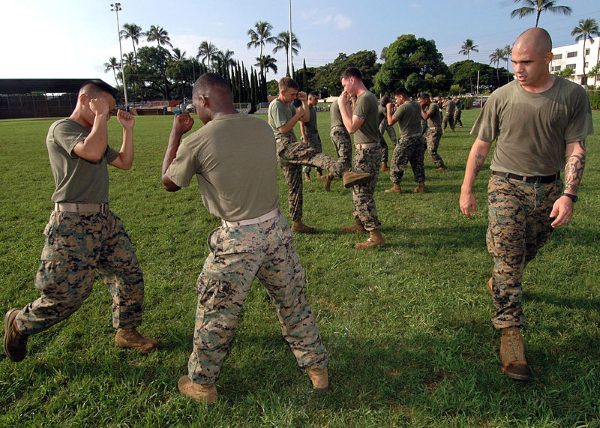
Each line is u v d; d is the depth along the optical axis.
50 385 2.77
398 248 5.07
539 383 2.68
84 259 2.72
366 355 3.00
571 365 2.82
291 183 5.57
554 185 2.93
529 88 2.81
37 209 7.17
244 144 2.35
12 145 17.14
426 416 2.43
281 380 2.79
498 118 2.98
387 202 7.21
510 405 2.47
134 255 3.04
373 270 4.44
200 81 2.48
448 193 7.70
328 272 4.44
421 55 70.75
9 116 59.62
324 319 3.53
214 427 2.39
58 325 3.50
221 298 2.39
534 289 3.89
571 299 3.69
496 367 2.84
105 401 2.61
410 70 72.69
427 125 9.71
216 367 2.50
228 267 2.37
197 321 2.47
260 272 2.50
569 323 3.32
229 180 2.33
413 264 4.58
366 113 4.75
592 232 5.29
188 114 2.70
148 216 6.75
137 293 3.06
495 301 2.92
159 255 5.05
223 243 2.38
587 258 4.55
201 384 2.52
